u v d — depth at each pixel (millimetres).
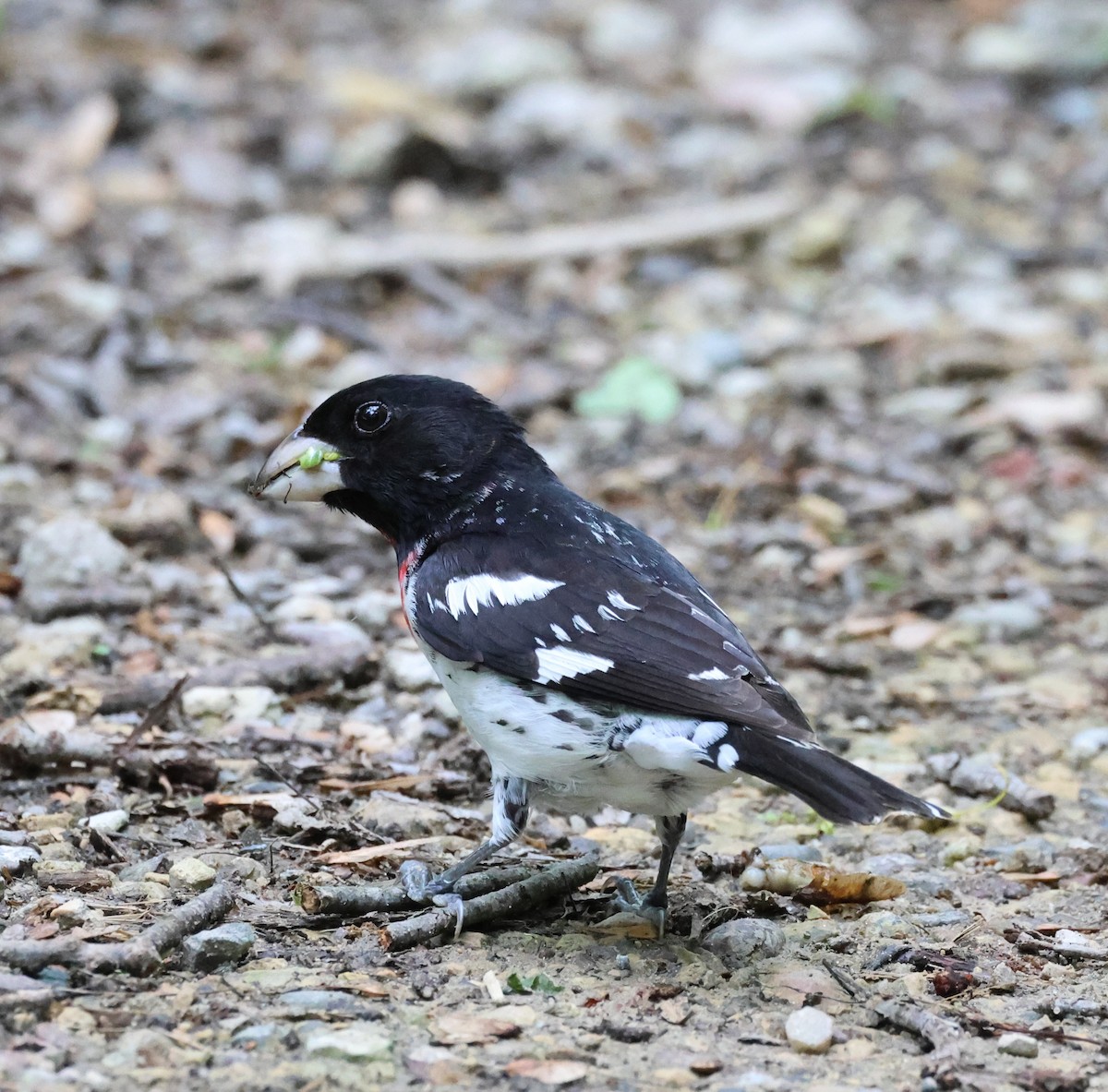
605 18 24141
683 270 18094
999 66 23031
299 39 23172
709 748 6750
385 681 10266
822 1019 6438
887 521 13555
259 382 15180
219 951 6723
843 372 15797
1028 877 8242
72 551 11016
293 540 12328
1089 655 11336
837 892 7898
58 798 8398
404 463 7773
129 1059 5965
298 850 8031
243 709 9578
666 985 6867
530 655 7078
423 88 21766
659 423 15109
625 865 8305
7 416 13961
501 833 7387
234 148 19828
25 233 17469
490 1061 6133
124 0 23641
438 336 16562
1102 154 20984
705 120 21547
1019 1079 6133
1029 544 13180
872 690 10719
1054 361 16156
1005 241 18906
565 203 19297
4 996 6133
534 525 7555
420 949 7125
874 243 18734
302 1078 5918
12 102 20250
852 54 23344
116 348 15148
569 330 16875
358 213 18953
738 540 13008
